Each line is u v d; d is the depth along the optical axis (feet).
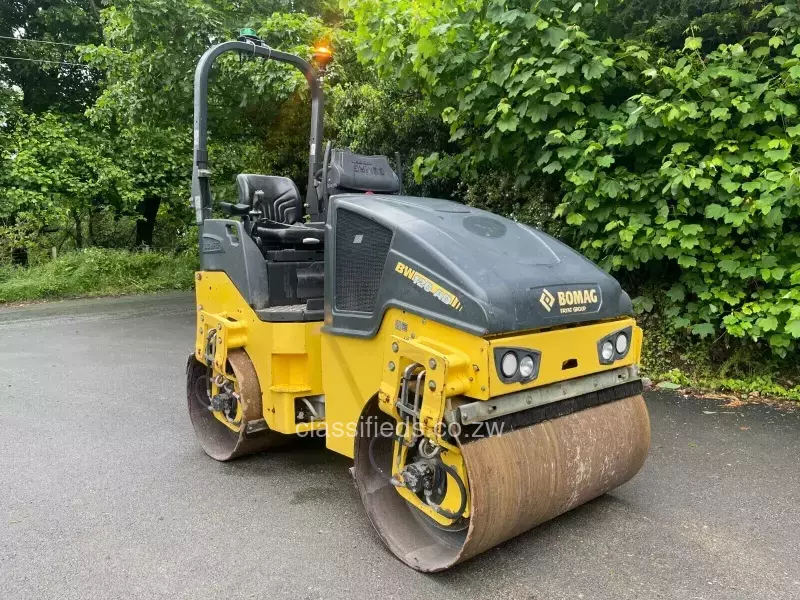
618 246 19.07
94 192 46.68
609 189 17.92
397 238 10.16
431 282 9.51
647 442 11.62
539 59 18.45
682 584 9.42
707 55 17.56
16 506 12.18
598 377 10.80
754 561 10.02
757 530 10.96
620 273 20.83
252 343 13.19
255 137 42.37
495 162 22.16
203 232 14.74
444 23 19.83
